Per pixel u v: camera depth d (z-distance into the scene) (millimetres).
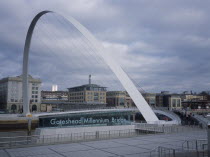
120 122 43281
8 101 115188
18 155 17078
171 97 146250
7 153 17797
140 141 23484
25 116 53594
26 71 53969
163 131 32188
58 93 188000
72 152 18094
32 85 121000
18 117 51188
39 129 28703
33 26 50219
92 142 22922
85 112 52000
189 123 41062
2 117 49750
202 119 43250
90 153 17719
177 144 21547
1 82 126375
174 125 40156
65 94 189875
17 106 117125
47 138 25297
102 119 43812
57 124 45219
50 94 185125
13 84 117500
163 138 25625
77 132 29734
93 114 50406
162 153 16906
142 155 16906
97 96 130375
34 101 120625
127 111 54156
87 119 42750
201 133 30266
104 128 31828
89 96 127812
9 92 116000
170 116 49281
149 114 42188
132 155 16938
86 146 20688
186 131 32375
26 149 19406
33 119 52188
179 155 15516
